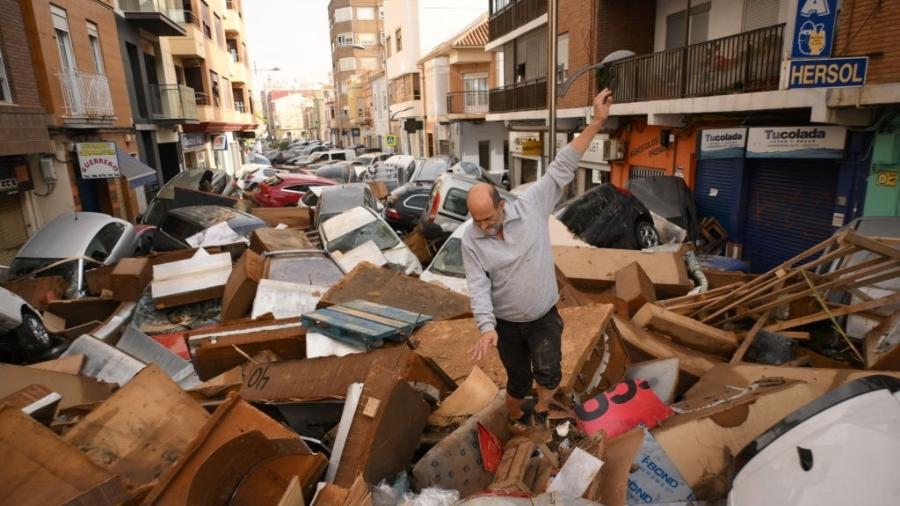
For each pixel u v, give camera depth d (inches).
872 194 337.1
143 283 309.1
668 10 586.2
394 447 123.3
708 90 452.8
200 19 1175.6
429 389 153.7
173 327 273.6
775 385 147.5
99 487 91.5
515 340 123.7
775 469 99.8
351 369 152.6
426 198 576.1
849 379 144.9
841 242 197.6
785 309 217.6
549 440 132.3
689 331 207.2
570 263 285.7
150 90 893.8
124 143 738.8
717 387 166.9
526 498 94.1
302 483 103.3
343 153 1562.5
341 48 3026.6
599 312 172.7
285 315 249.4
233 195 826.2
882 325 186.4
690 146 519.2
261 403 148.3
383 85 2128.4
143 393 128.8
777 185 430.0
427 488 111.3
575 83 682.8
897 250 181.6
